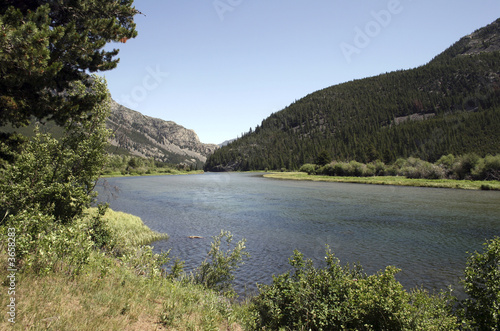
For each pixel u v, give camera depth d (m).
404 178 88.12
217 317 6.40
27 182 9.72
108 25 10.83
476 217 29.16
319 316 6.34
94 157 11.45
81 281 5.81
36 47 7.54
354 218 28.77
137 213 31.28
